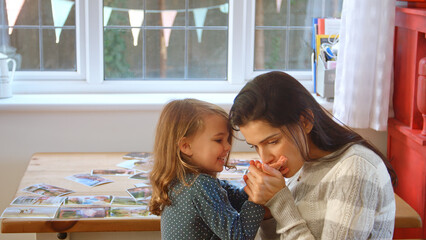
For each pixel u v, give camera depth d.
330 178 1.22
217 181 1.46
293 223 1.22
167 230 1.45
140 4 2.67
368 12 2.23
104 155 2.34
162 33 2.71
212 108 1.49
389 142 2.45
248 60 2.74
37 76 2.67
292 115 1.18
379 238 1.20
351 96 2.30
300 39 2.76
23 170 2.52
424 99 2.05
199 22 2.71
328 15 2.73
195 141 1.45
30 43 2.65
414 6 2.23
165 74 2.75
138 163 2.23
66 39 2.67
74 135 2.51
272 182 1.24
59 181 2.01
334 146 1.25
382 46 2.24
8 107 2.43
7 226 1.68
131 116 2.51
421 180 2.15
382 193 1.18
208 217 1.38
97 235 1.81
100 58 2.66
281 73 1.22
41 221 1.68
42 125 2.49
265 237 1.44
